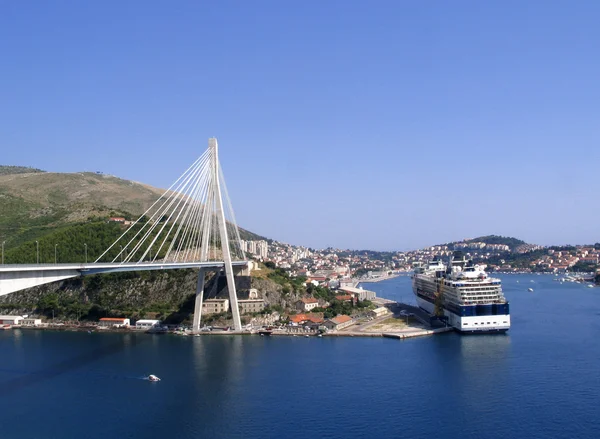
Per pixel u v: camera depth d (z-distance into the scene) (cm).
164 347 18838
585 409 12500
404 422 11744
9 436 10950
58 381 14500
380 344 19525
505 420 11862
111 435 11019
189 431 11225
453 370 15662
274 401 12962
